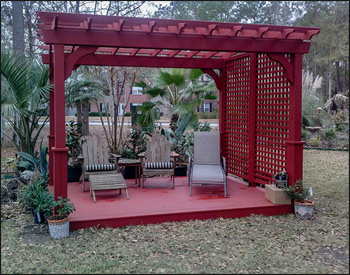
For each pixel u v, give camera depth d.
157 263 4.14
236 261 4.22
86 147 7.29
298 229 5.31
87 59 7.14
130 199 6.32
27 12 13.80
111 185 6.21
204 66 8.06
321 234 5.12
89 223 5.14
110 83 10.90
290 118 6.11
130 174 8.30
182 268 4.01
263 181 7.10
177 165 9.12
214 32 5.39
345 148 14.08
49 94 7.27
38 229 5.25
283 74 6.53
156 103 10.02
